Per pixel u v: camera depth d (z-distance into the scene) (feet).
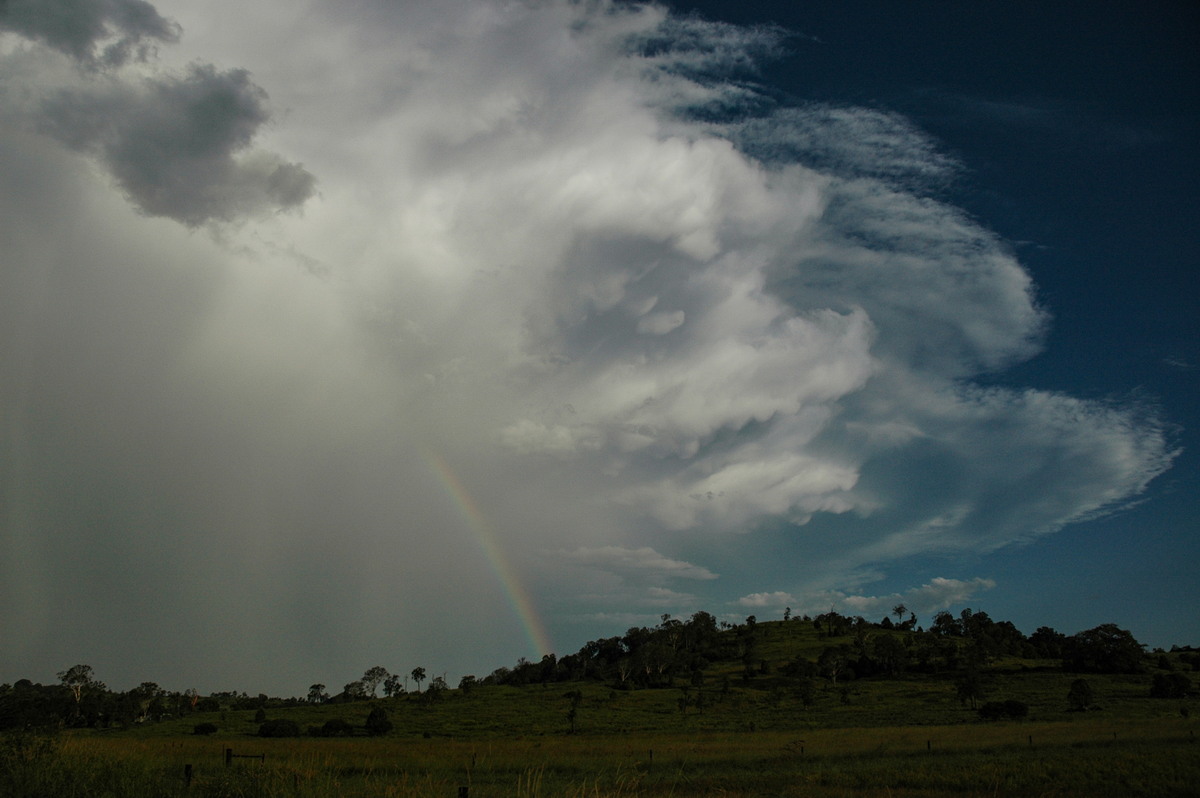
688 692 447.83
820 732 231.50
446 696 484.74
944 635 591.78
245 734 283.79
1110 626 448.24
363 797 49.96
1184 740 156.25
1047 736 177.27
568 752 167.73
